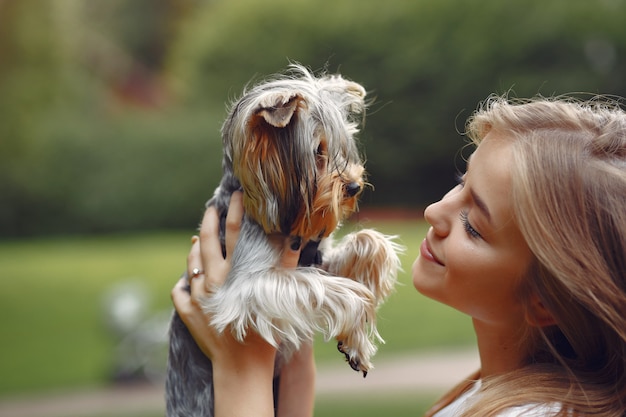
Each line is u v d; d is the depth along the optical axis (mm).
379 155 28016
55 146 30000
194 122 30766
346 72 28672
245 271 2912
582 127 2357
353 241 3236
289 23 30344
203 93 32062
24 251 23953
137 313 14055
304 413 3107
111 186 30156
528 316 2365
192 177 30281
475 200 2406
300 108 2914
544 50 27438
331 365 12406
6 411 11398
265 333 2752
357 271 3207
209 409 3125
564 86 27047
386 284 3219
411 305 14742
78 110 31609
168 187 30203
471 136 2594
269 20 30781
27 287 18594
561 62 27453
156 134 30500
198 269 2979
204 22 34531
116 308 13945
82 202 30062
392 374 11680
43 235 29969
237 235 2986
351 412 8992
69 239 29547
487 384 2363
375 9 28688
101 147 30312
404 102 28016
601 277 2154
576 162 2240
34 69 21516
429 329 13867
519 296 2355
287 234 3047
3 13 20969
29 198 29766
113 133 30641
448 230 2492
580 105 2602
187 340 3209
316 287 2910
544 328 2402
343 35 28828
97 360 13836
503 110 2467
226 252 2990
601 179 2209
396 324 13961
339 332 2918
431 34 27938
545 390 2244
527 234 2229
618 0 27859
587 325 2266
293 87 3127
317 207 3012
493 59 27594
